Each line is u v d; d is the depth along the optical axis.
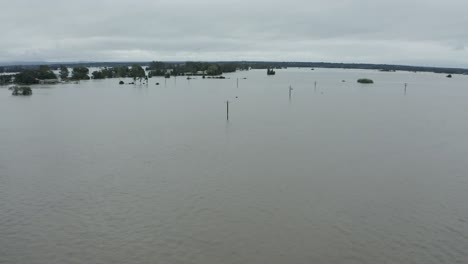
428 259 32.53
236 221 38.75
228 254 33.09
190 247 34.12
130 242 34.97
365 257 32.72
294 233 36.44
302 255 32.97
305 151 64.50
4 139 73.94
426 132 81.69
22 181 50.00
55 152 64.19
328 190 46.81
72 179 50.69
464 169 55.31
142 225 38.03
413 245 34.53
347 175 52.31
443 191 46.75
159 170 54.28
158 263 31.88
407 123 93.19
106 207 42.09
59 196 45.09
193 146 68.00
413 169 55.16
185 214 40.34
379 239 35.50
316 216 39.88
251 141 72.00
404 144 70.12
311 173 52.97
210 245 34.44
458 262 32.16
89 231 36.91
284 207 41.97
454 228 37.56
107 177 51.41
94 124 90.06
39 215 40.22
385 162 58.53
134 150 65.25
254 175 52.16
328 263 31.91
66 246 34.34
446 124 92.12
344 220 39.03
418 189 47.34
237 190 46.72
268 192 46.09
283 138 74.62
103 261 32.16
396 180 50.44
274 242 34.94
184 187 47.69
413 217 39.78
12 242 35.00
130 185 48.47
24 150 65.50
